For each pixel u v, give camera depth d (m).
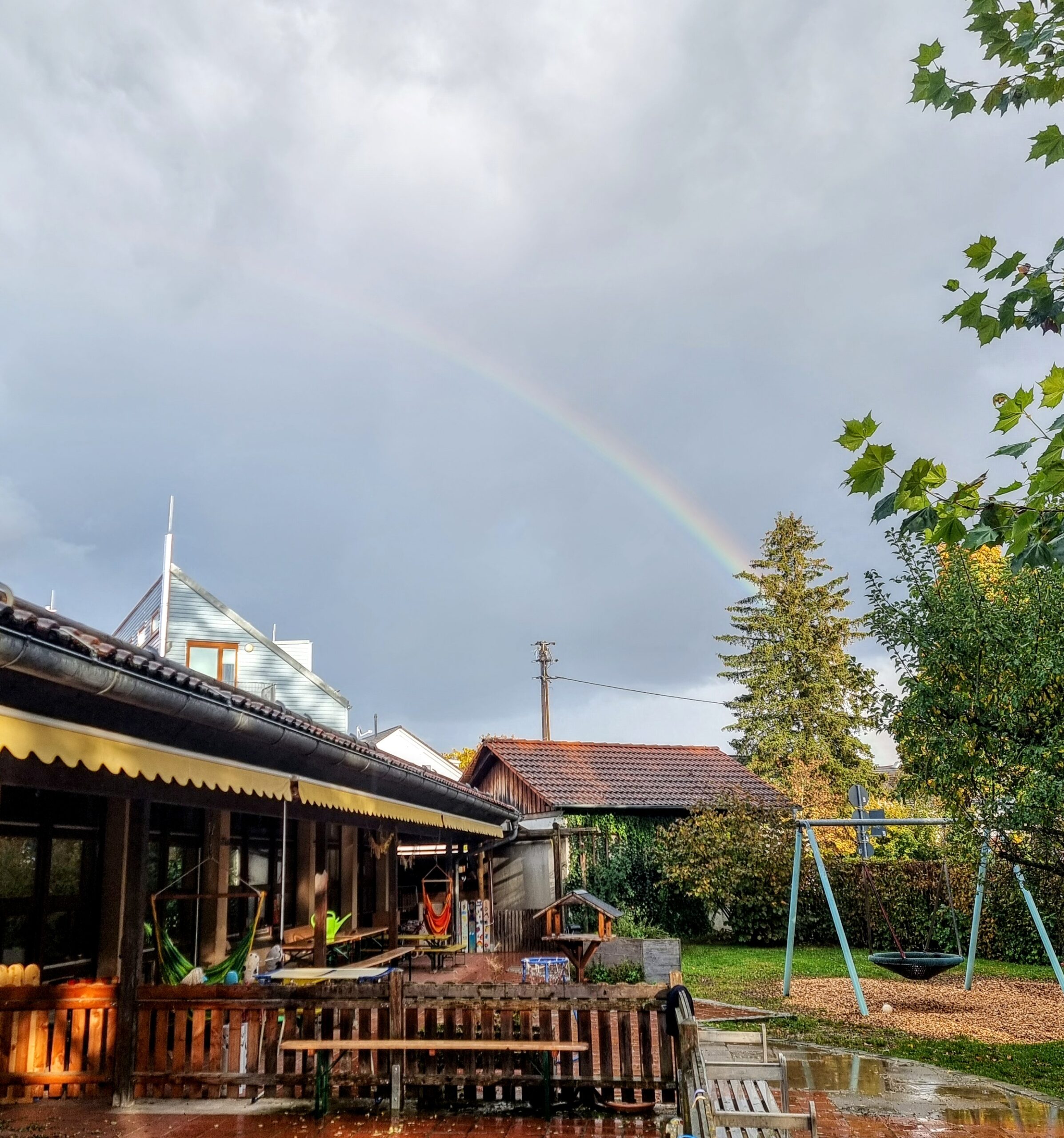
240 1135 6.53
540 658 44.31
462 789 15.09
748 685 42.22
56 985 8.26
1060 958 15.84
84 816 9.55
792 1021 11.27
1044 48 4.71
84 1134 6.53
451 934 18.16
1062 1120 7.12
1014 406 4.21
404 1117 6.95
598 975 13.78
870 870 18.00
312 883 15.12
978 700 8.29
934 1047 9.72
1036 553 4.17
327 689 22.45
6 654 4.48
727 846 19.83
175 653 21.14
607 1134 6.55
